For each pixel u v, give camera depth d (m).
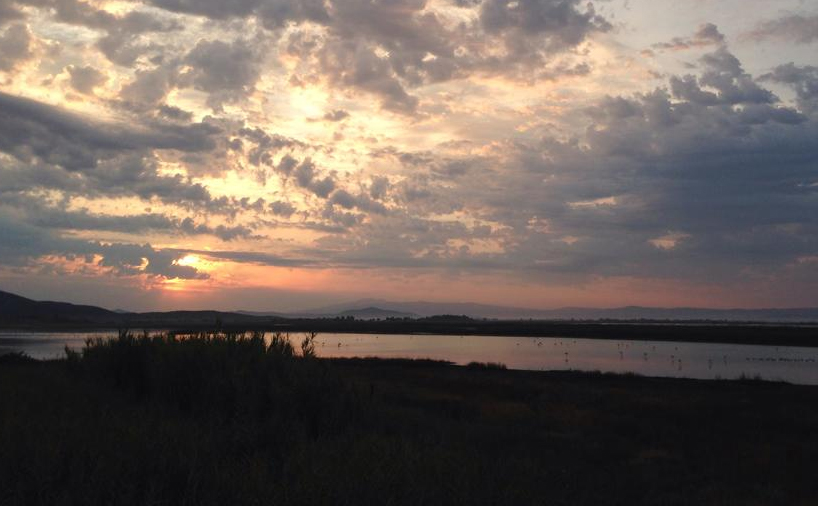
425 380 30.12
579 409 21.23
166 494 4.80
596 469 11.38
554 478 7.95
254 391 9.95
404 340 107.50
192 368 11.41
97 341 15.05
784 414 20.50
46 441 5.49
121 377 12.77
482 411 19.66
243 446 7.16
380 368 38.00
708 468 12.34
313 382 10.58
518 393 25.77
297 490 4.79
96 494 4.57
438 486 5.59
